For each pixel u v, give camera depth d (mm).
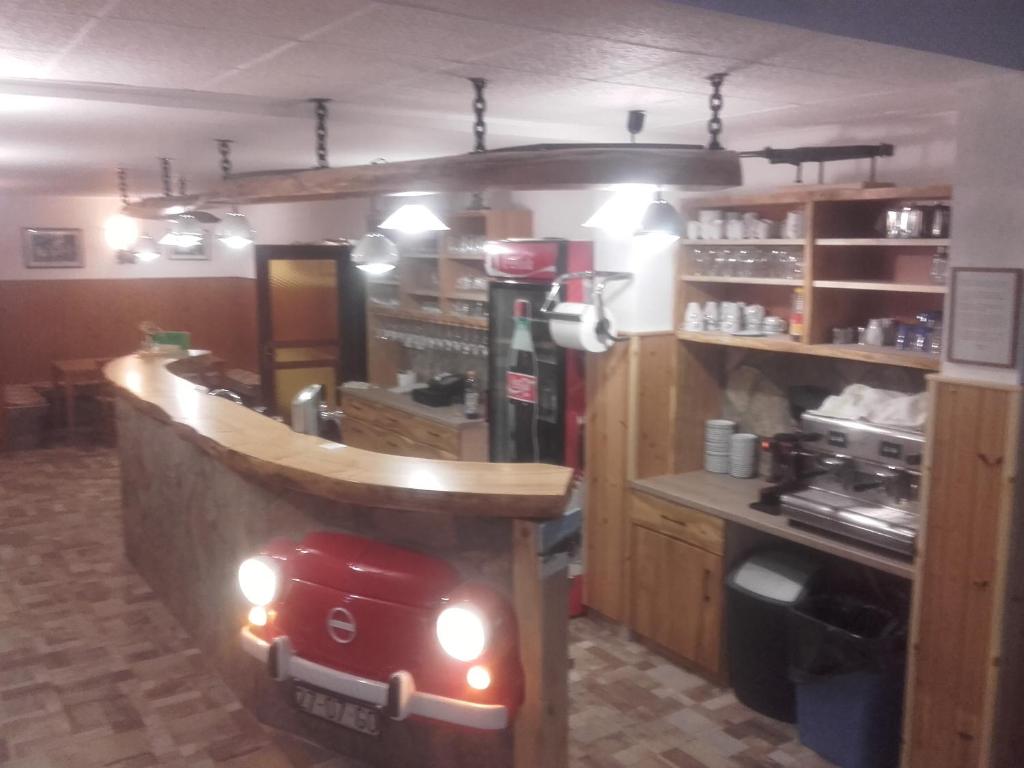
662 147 2502
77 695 3121
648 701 3506
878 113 3148
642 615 3955
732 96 2797
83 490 6219
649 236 3049
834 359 3703
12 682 3240
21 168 5438
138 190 7488
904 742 2848
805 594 3289
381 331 6668
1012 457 2490
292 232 8469
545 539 2059
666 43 2082
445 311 5594
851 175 3479
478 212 4980
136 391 3871
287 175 3383
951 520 2652
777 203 3539
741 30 1947
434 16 1882
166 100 2967
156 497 3949
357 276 6969
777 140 3734
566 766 2223
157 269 9094
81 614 3904
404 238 6039
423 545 2275
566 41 2080
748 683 3412
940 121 3146
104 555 4766
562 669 2172
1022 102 2422
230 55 2301
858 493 3223
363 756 2533
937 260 3020
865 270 3475
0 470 6781
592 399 4152
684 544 3701
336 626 2188
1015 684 2678
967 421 2584
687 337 3920
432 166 2736
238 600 2980
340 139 4047
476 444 5160
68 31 2068
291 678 2277
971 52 2229
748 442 3967
